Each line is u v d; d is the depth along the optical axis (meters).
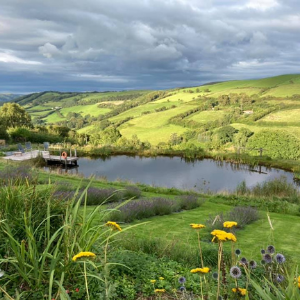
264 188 16.89
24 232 3.66
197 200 12.73
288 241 6.96
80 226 3.79
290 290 1.97
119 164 32.09
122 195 12.73
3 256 3.45
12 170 13.34
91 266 3.40
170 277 3.80
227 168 30.70
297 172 27.91
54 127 57.31
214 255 4.81
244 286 3.41
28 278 3.09
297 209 12.91
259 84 168.38
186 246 5.48
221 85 186.50
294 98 127.38
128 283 3.50
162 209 9.91
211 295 2.79
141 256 4.37
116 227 3.33
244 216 9.10
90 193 11.25
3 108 63.56
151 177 25.98
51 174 18.22
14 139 45.19
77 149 39.00
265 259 3.19
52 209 4.04
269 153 37.88
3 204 3.86
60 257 3.42
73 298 2.94
